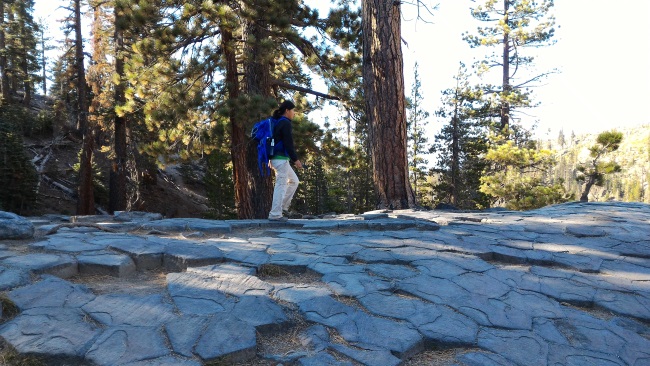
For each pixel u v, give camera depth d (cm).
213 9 1158
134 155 2369
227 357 249
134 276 397
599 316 353
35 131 3381
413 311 327
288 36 1345
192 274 382
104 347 251
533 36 3033
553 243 552
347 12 1515
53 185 2753
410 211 870
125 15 1289
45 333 261
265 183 1402
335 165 1789
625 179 10312
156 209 3064
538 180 2075
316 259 444
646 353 296
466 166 3881
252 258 439
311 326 300
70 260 391
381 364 252
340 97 1567
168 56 1327
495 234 600
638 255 506
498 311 340
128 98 1497
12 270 353
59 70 2725
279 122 652
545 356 279
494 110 3334
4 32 3884
